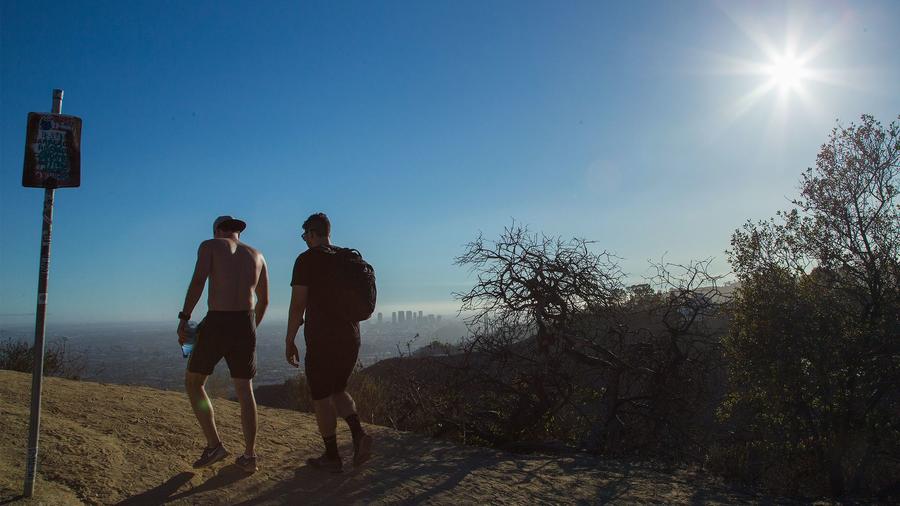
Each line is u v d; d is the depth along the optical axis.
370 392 8.89
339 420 7.08
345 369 4.66
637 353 8.62
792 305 7.39
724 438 8.10
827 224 7.79
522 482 5.06
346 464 5.07
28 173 3.66
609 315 8.62
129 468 4.25
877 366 6.61
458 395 8.65
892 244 7.28
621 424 8.16
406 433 6.71
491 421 8.62
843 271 7.61
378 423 8.51
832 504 5.43
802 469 6.69
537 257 8.46
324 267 4.62
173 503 3.82
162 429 5.31
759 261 8.17
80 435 4.71
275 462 4.85
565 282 8.33
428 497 4.41
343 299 4.59
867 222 7.56
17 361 9.08
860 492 6.40
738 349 7.73
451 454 5.85
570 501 4.67
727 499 5.13
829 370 6.71
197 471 4.41
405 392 8.92
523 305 8.46
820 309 7.25
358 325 4.81
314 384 4.60
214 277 4.49
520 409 8.38
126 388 7.12
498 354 8.55
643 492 5.12
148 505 3.74
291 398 9.07
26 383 6.35
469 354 8.65
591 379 8.71
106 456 4.36
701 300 8.59
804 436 6.96
